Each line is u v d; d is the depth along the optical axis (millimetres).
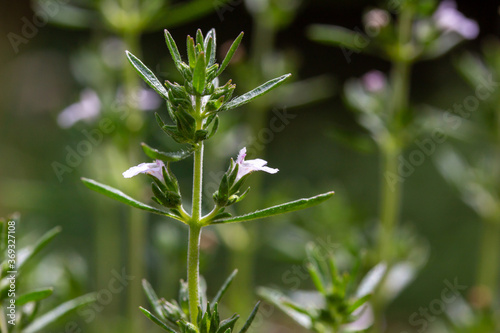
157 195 302
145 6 474
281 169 1077
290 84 576
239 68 555
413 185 986
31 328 330
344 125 1144
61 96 845
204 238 462
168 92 301
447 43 494
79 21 492
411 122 479
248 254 564
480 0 1058
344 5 1109
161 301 314
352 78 1176
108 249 615
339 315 340
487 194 542
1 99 1021
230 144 545
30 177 951
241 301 558
